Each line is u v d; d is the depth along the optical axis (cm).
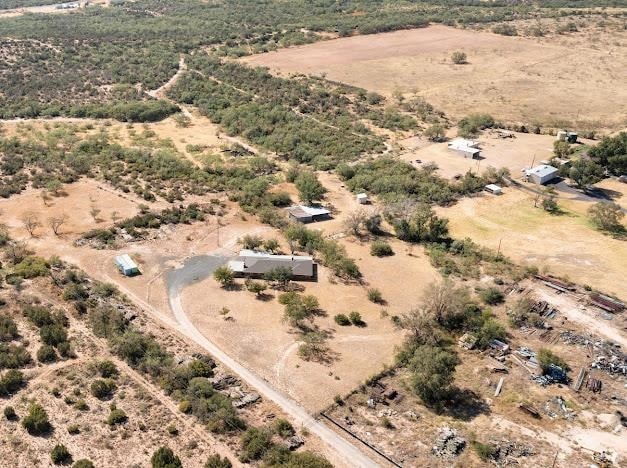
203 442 6619
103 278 9912
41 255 10481
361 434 7000
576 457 6706
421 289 9950
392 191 13425
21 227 11494
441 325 8969
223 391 7519
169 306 9244
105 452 6378
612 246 11375
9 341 8050
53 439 6500
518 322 9012
